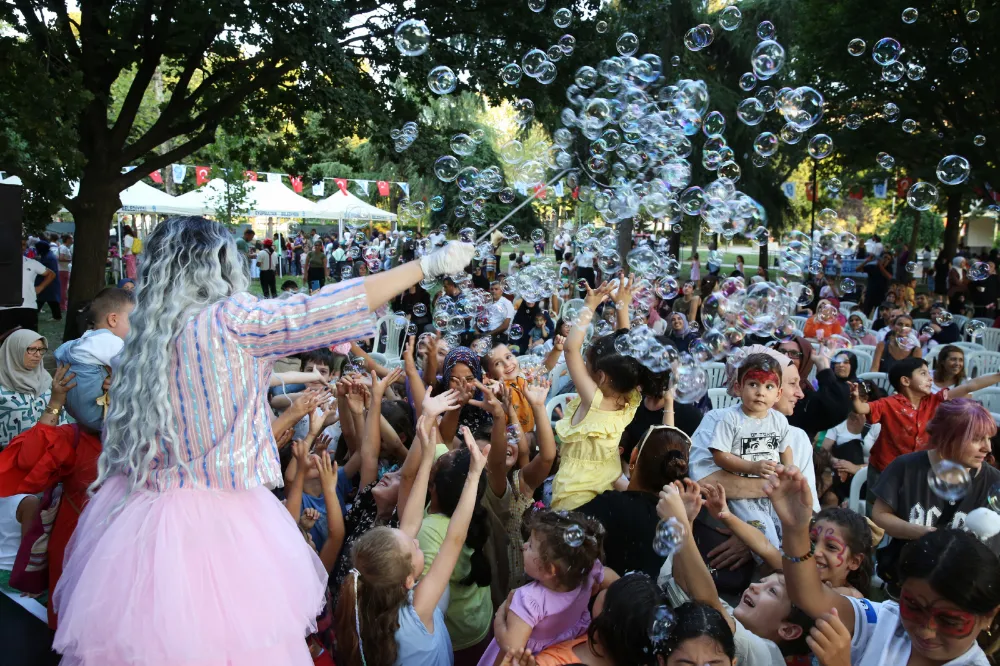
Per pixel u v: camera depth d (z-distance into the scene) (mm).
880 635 1685
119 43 7238
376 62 8531
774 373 2715
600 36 9125
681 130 5352
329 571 2354
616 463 2592
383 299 1448
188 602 1322
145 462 1416
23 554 2260
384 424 3016
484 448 2588
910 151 12195
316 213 17875
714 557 2664
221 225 1544
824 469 3338
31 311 3826
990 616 1484
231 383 1405
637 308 5273
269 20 6883
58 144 6215
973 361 6148
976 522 2199
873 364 5535
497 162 16844
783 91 4816
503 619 1933
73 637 1319
